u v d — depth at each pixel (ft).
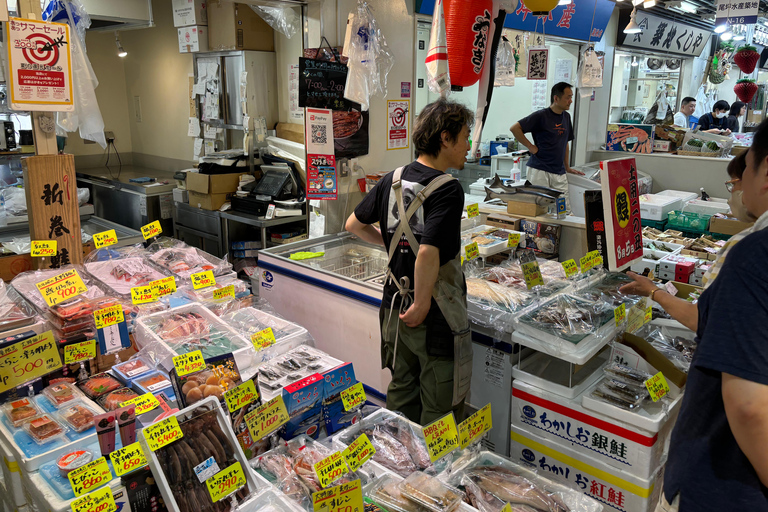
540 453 7.19
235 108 15.43
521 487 5.42
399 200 6.82
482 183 18.12
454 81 8.10
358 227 7.86
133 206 18.21
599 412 6.48
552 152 15.39
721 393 3.86
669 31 22.52
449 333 6.85
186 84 19.08
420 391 7.65
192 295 8.19
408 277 6.96
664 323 8.05
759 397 3.29
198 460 4.74
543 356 8.07
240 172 15.33
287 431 5.85
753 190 4.06
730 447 3.82
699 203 15.74
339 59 11.34
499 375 7.70
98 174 20.42
